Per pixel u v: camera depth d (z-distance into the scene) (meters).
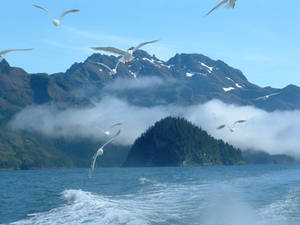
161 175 125.00
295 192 47.72
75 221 29.34
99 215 31.08
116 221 27.78
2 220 32.97
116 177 114.50
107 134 24.09
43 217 33.06
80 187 70.19
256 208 33.16
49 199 48.84
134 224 26.38
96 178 109.62
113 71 27.69
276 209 32.22
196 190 54.34
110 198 46.06
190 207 35.31
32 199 50.28
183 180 86.69
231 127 33.28
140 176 119.06
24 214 35.91
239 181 76.44
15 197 54.34
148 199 44.00
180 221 27.98
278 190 51.19
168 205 37.50
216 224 26.64
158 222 27.59
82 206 37.72
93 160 18.25
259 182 71.44
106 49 19.09
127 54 19.05
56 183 89.81
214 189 55.00
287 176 99.69
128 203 39.66
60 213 34.53
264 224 26.05
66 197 49.34
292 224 25.77
